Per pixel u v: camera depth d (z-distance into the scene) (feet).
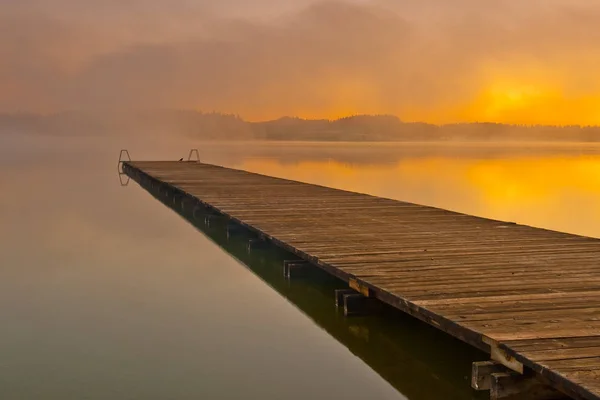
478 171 109.40
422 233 29.12
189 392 16.43
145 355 18.93
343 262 22.91
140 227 44.19
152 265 31.45
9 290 26.50
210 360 18.61
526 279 20.01
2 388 16.56
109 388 16.62
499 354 14.25
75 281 28.12
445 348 19.57
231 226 38.47
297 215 35.42
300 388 16.79
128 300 24.97
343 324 21.56
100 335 20.70
